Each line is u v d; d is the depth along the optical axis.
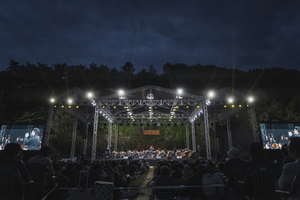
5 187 2.71
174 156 26.56
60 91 42.62
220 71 53.28
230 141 21.81
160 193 4.69
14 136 16.92
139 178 12.66
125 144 36.25
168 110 27.94
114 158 25.80
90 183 4.72
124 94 20.73
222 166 4.38
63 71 49.44
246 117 19.84
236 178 3.54
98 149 33.38
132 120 30.75
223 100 19.12
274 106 31.25
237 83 46.12
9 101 34.88
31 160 4.00
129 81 51.66
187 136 31.42
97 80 50.25
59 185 4.42
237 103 18.78
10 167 2.77
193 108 24.27
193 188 4.40
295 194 2.08
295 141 2.37
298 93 33.25
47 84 43.19
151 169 20.28
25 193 3.07
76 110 23.41
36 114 32.28
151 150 29.23
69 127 32.44
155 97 24.19
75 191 3.79
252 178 2.85
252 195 2.93
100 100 20.34
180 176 5.92
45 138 16.88
